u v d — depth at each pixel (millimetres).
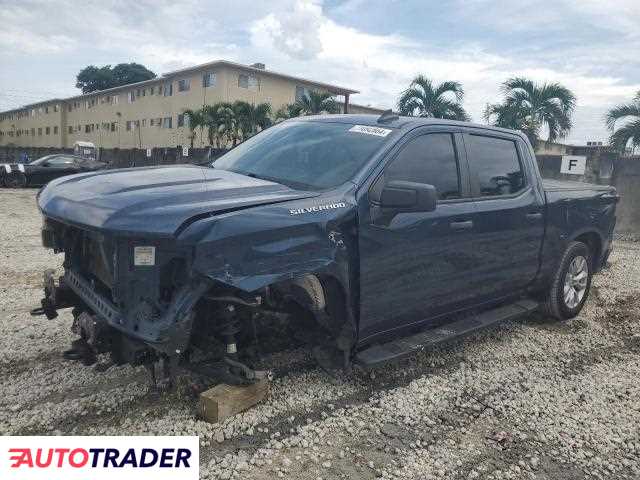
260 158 4047
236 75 39312
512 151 4840
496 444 3205
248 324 3268
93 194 3037
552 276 5281
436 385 3922
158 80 45344
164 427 3139
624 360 4613
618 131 15195
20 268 6844
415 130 3912
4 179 20422
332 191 3391
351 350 3637
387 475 2850
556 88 19906
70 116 64000
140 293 2799
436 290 3975
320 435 3166
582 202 5484
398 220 3621
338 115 4457
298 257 3062
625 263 8742
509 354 4621
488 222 4297
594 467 3041
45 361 3971
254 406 3422
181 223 2666
